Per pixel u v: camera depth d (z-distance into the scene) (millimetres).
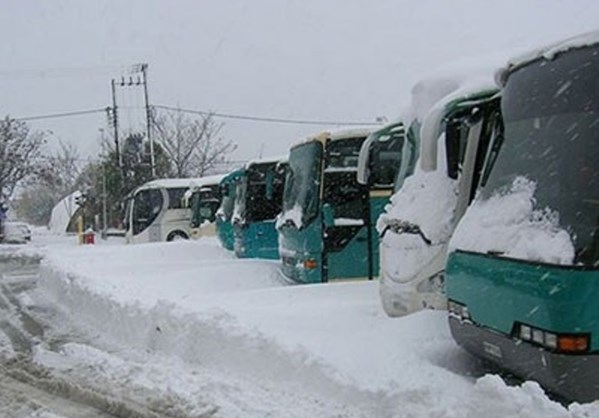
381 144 11141
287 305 9062
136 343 9062
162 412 6121
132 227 29422
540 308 4605
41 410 6500
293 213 12453
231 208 20688
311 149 12031
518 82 5633
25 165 49219
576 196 4785
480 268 5406
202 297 10336
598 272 4441
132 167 45781
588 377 4449
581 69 5027
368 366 6082
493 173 5871
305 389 6152
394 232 7859
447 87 7941
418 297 7430
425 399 5312
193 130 49969
